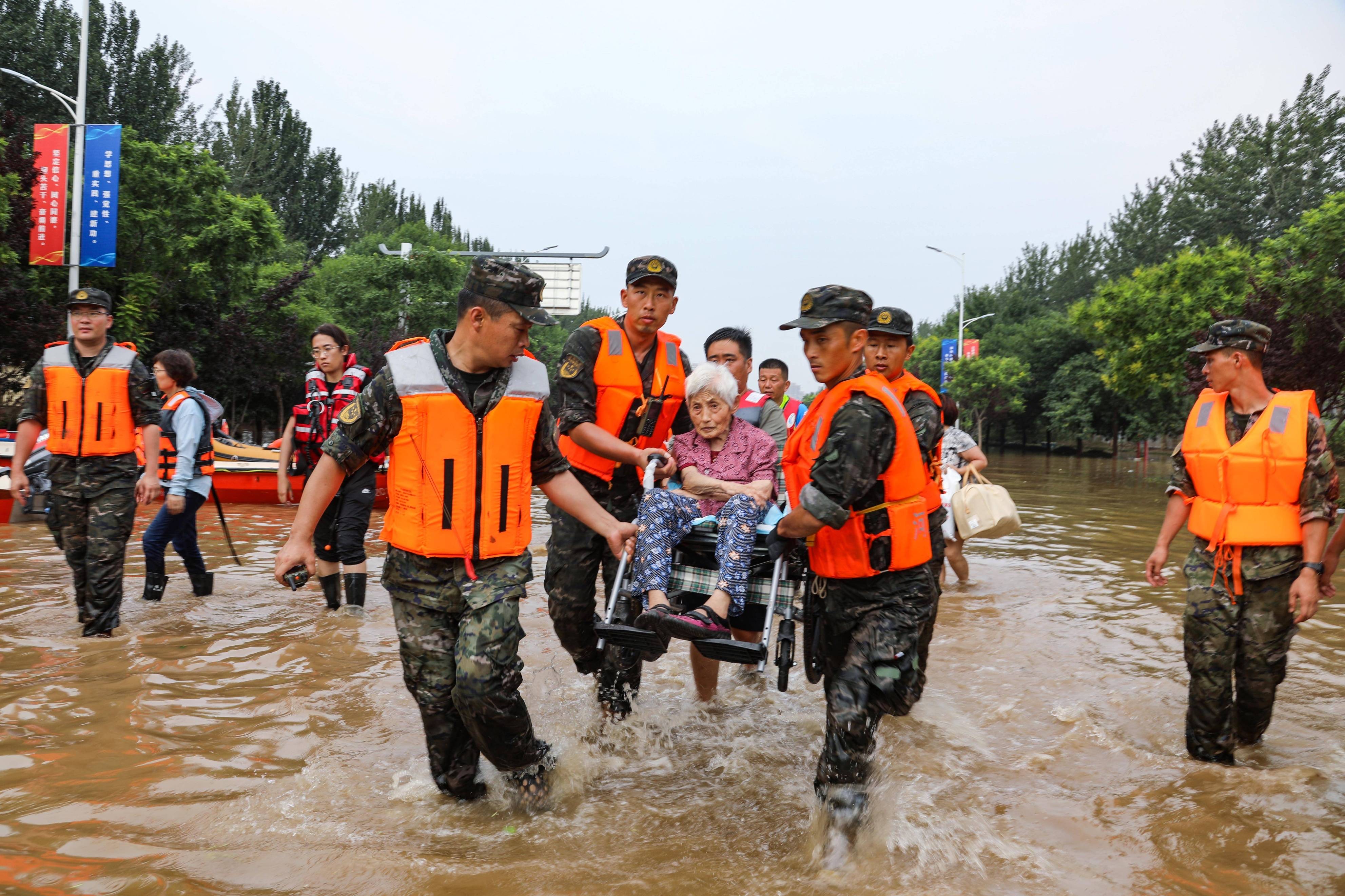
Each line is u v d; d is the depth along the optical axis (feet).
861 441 10.43
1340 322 63.82
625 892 8.92
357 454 10.43
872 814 10.33
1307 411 12.68
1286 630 12.87
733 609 12.24
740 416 17.26
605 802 11.28
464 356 10.57
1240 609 12.89
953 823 10.76
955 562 27.17
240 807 10.64
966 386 170.50
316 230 175.32
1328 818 11.05
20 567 25.86
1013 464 122.83
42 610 20.59
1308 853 10.10
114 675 15.81
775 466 14.07
